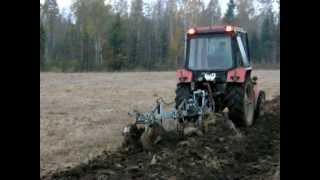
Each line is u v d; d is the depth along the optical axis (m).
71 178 7.67
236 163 8.30
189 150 8.80
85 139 11.47
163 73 54.56
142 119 9.42
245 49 12.27
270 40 63.72
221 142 9.62
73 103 20.58
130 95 24.62
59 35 67.38
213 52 11.36
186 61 11.48
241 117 11.28
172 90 28.05
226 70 11.16
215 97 11.30
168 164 8.07
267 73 46.44
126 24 67.81
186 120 10.33
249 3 67.81
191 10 71.19
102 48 65.12
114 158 8.70
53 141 11.27
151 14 72.25
